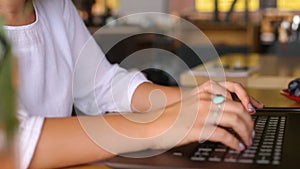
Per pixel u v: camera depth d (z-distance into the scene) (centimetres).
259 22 415
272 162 78
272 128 99
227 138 86
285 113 116
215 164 77
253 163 78
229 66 237
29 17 119
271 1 493
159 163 79
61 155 81
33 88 115
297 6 497
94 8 559
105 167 81
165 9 592
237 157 80
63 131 83
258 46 359
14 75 52
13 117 52
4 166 54
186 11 566
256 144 88
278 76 208
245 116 91
